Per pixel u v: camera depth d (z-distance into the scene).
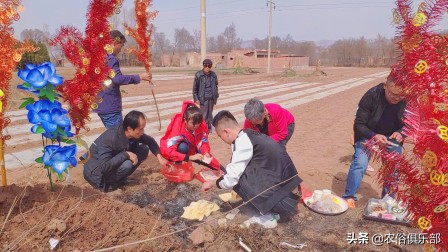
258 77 33.34
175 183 4.95
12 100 3.00
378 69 58.84
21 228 2.82
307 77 33.72
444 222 1.88
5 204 3.00
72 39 3.32
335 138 8.48
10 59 2.77
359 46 81.94
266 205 3.63
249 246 3.35
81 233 2.94
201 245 3.34
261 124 4.51
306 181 5.23
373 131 4.10
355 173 4.22
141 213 3.46
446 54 1.79
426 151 1.79
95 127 9.05
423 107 1.82
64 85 3.35
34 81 2.67
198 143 5.24
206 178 4.82
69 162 2.94
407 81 1.92
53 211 3.07
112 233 3.03
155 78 30.67
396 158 2.05
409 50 1.86
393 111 3.94
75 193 3.43
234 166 3.59
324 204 4.07
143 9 4.88
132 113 4.30
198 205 3.99
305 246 3.39
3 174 3.14
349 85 25.41
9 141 7.46
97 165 4.41
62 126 2.81
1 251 2.57
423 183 1.92
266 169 3.65
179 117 5.10
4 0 2.67
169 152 4.94
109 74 3.56
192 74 37.41
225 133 3.68
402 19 1.88
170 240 3.23
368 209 3.96
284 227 3.75
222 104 14.66
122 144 4.42
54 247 2.74
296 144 7.82
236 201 4.25
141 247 2.96
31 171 5.29
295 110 13.30
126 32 5.07
